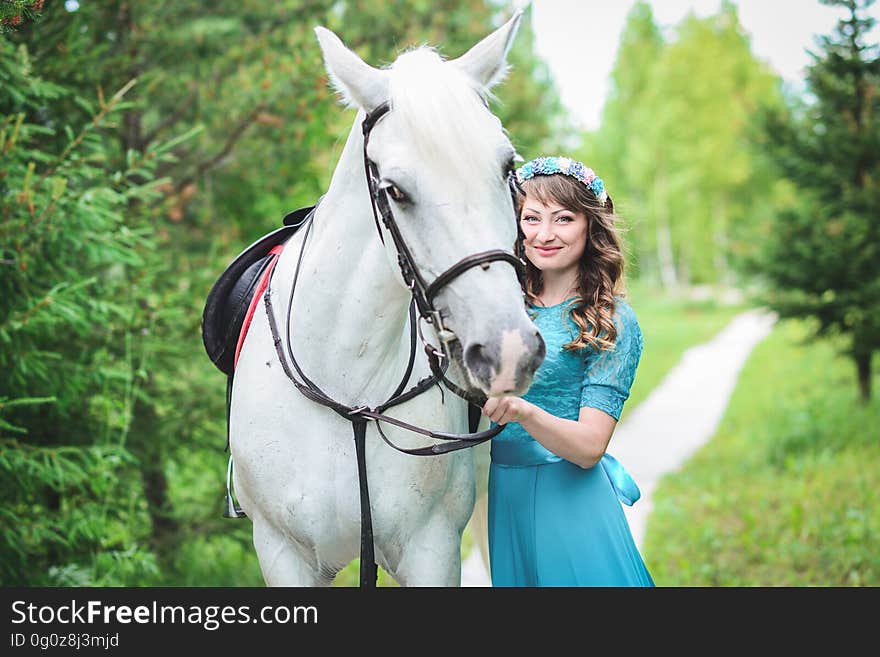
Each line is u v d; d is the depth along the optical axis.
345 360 2.28
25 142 4.09
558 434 2.26
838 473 7.48
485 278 1.80
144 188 4.06
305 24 5.48
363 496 2.29
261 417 2.38
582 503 2.51
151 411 4.82
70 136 3.80
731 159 31.44
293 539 2.43
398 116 1.88
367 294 2.21
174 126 5.49
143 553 4.31
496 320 1.77
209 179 5.45
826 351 16.39
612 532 2.51
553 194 2.46
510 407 2.12
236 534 5.14
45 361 3.93
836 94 8.99
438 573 2.43
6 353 3.72
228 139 5.32
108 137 5.21
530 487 2.54
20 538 3.77
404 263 1.95
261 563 2.54
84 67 4.36
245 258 2.71
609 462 2.73
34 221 3.50
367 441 2.31
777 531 6.03
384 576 5.67
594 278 2.50
